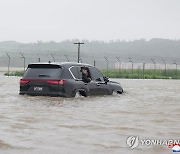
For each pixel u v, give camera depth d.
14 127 7.35
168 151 5.45
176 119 8.69
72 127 7.45
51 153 5.30
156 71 68.75
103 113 9.73
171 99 14.48
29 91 13.59
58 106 11.11
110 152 5.39
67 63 13.85
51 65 13.48
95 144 5.90
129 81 37.91
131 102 12.97
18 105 11.21
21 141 6.05
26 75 13.79
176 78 57.72
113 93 16.05
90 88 14.32
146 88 23.11
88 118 8.76
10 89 18.77
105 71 67.94
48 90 13.24
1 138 6.25
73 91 13.43
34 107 10.77
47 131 6.96
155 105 12.02
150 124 7.92
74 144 5.89
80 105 11.52
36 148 5.59
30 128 7.26
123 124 7.90
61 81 13.12
